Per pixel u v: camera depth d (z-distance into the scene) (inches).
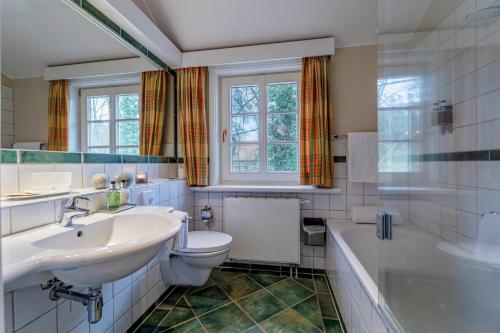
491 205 46.8
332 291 70.3
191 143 85.1
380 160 60.1
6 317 30.5
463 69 52.3
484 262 46.3
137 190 57.4
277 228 80.4
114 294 49.4
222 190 85.2
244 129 90.9
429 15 58.1
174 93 86.7
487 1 47.6
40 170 40.5
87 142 51.0
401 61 61.5
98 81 54.1
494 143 46.6
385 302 40.2
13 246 27.9
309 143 78.2
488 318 44.4
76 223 38.5
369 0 66.2
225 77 91.1
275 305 64.1
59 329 37.4
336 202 81.0
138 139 68.2
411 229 56.5
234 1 68.7
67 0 46.1
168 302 65.6
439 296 49.3
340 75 79.6
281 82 87.0
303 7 68.9
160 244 31.4
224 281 77.1
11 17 36.8
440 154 57.6
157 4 70.6
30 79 39.5
